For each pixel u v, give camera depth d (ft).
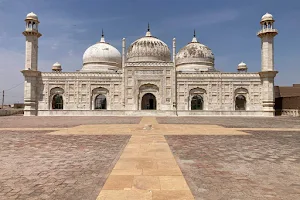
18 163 20.68
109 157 22.74
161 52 126.72
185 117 92.17
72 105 114.73
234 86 115.14
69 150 26.04
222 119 79.66
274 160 21.71
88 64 133.90
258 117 93.91
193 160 21.63
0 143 30.60
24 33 109.19
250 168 19.20
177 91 116.16
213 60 135.95
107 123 60.64
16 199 13.29
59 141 32.01
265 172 18.16
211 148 27.12
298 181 16.19
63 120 73.67
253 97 114.01
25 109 107.55
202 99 116.88
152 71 115.65
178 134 38.60
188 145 28.96
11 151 25.63
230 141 32.01
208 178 16.72
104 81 115.96
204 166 19.71
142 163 19.92
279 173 17.93
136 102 114.83
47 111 104.32
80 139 33.73
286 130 44.78
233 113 102.83
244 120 74.38
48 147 27.81
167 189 14.25
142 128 46.57
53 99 116.26
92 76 115.65
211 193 14.08
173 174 17.02
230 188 14.88
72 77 115.24
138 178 16.16
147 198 12.94
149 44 127.03
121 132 40.86
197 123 61.00
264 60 110.01
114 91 116.26
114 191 13.92
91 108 115.34
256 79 114.11
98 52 132.98
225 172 18.12
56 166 19.71
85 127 48.91
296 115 101.09
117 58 136.67
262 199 13.29
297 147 27.84
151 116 98.58
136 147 26.86
